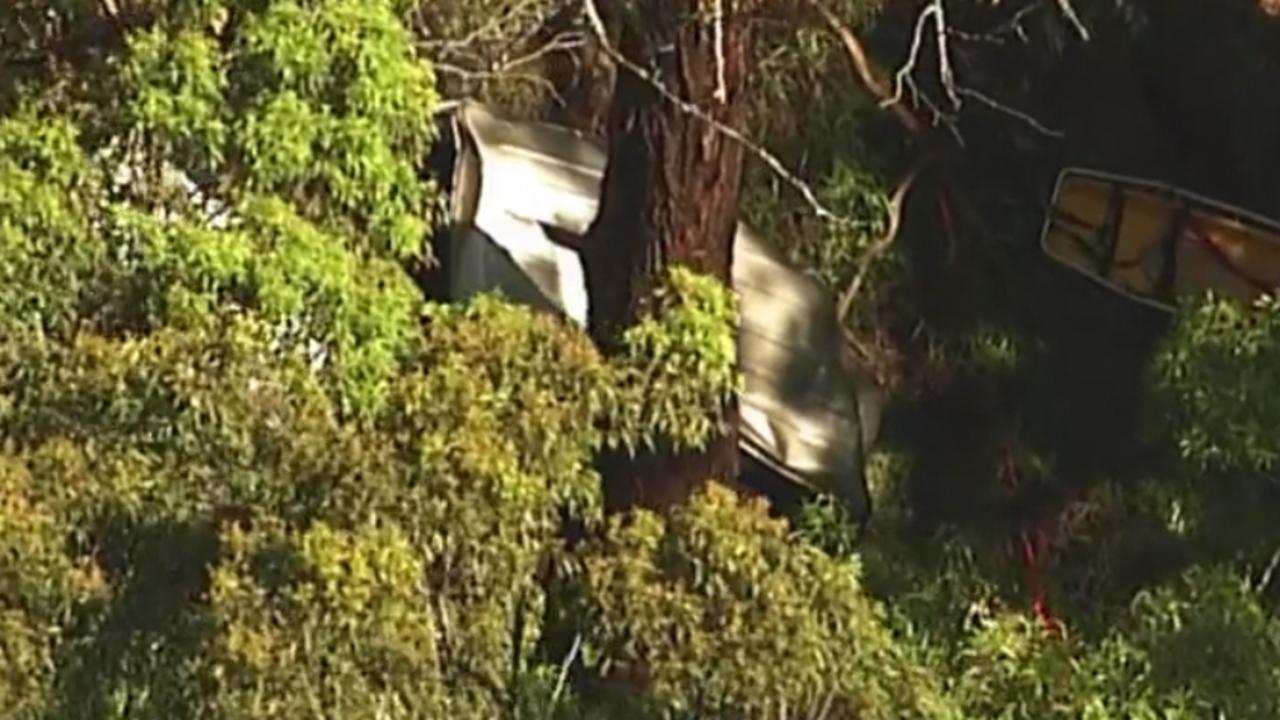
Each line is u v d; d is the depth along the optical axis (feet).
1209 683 42.78
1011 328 65.21
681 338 35.73
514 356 34.55
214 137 36.32
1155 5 65.67
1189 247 65.10
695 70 47.83
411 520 32.89
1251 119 65.82
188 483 33.47
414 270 44.60
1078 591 56.65
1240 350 45.24
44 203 35.58
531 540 33.58
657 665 33.81
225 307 34.73
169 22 37.52
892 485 61.46
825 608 34.65
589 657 34.30
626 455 40.50
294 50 36.24
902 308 64.95
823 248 63.36
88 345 34.04
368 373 34.45
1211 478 47.42
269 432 33.40
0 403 34.50
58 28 39.91
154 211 36.58
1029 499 61.52
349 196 36.50
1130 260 65.72
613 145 48.96
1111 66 66.54
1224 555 47.11
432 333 35.29
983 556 58.85
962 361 64.64
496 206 55.98
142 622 33.37
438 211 45.70
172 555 33.47
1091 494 60.59
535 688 34.22
